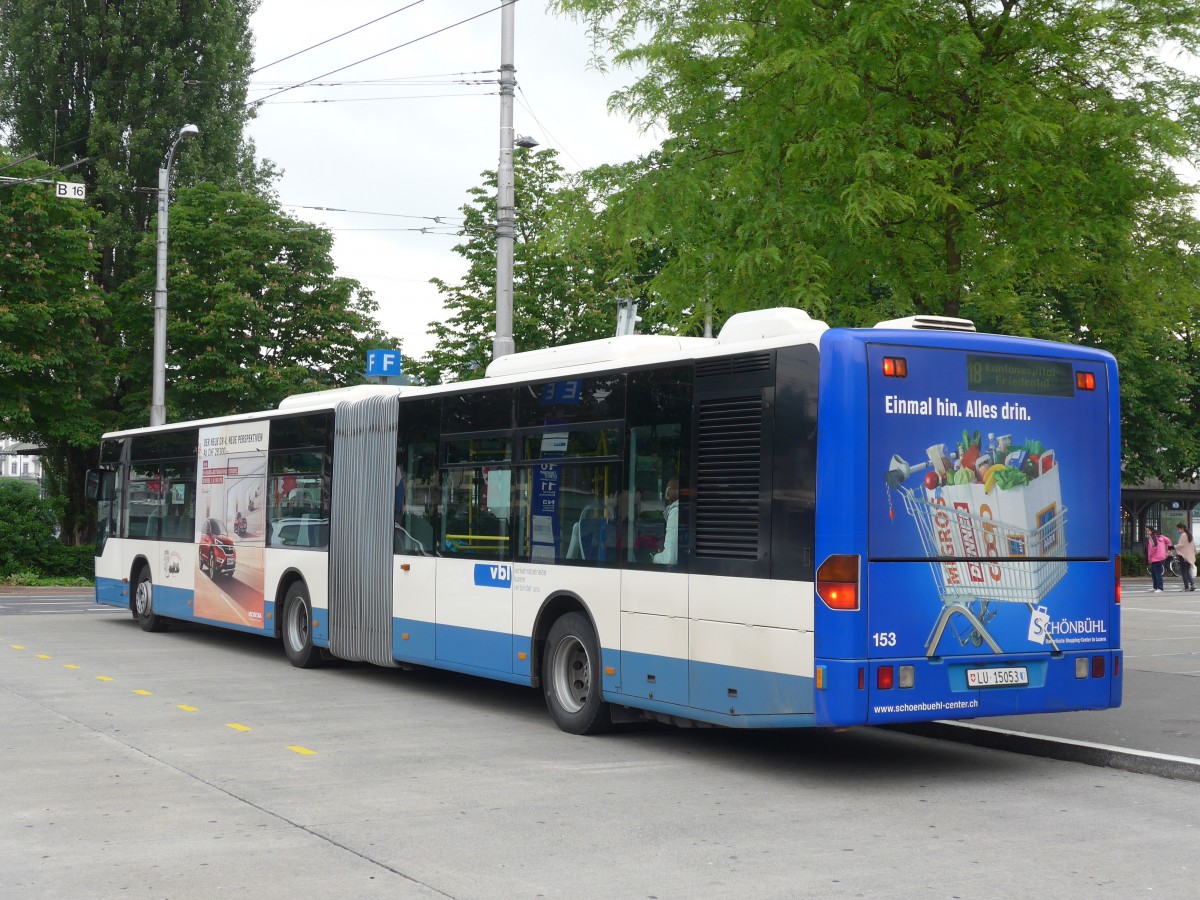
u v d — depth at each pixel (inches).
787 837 282.5
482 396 484.7
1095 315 567.5
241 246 1544.0
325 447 601.6
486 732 430.3
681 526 378.3
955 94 509.4
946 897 234.4
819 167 514.6
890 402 338.6
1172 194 512.1
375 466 557.9
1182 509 2181.3
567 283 1614.2
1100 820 301.4
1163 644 720.3
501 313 725.3
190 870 252.7
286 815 301.6
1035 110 502.0
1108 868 256.1
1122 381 1734.7
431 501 514.6
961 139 512.1
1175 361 1801.2
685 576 375.6
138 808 308.5
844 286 540.4
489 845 273.4
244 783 339.0
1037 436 361.1
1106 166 504.7
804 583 335.6
